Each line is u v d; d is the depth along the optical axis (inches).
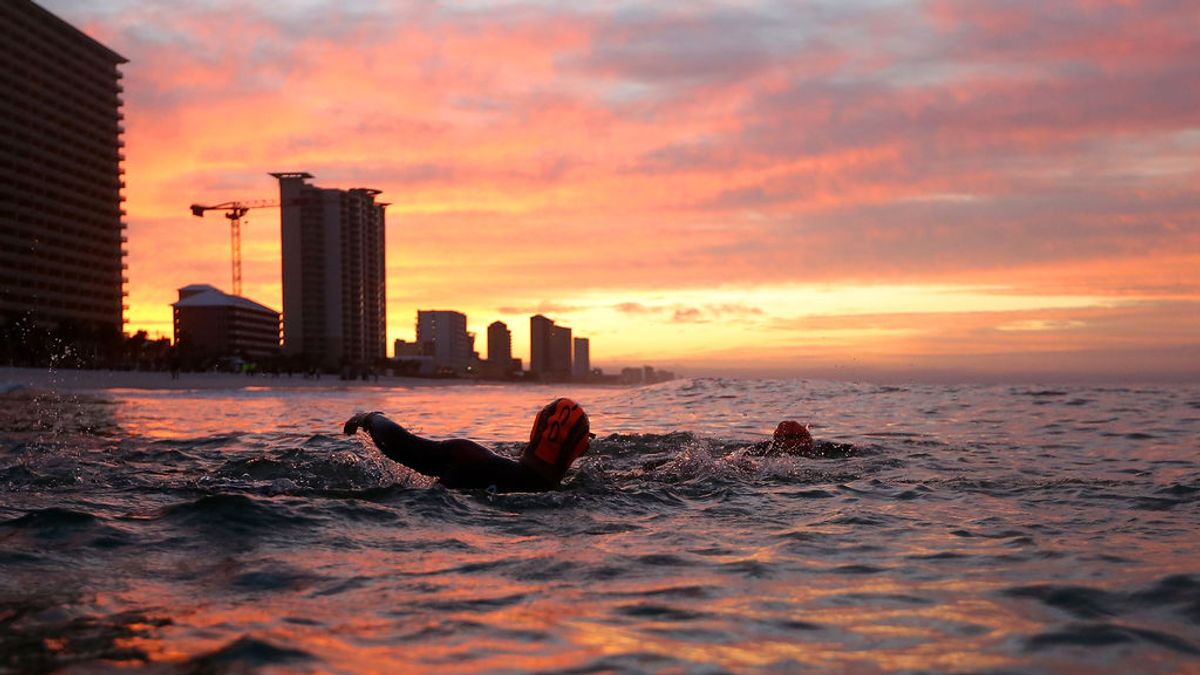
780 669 107.7
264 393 2032.5
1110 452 394.3
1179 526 211.8
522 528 208.8
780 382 1074.7
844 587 151.0
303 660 107.7
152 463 360.2
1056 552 181.2
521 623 127.2
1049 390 896.9
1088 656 114.2
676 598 142.7
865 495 265.6
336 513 217.3
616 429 546.0
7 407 986.7
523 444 470.9
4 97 5172.2
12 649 111.7
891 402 768.9
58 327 4702.3
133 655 109.6
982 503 249.4
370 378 5895.7
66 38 5728.3
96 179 6053.2
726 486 283.6
